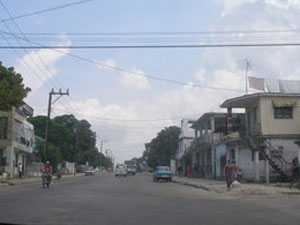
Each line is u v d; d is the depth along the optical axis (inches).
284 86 1635.1
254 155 1528.1
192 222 504.4
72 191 1067.9
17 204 704.4
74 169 3767.2
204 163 2322.8
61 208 642.2
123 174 2874.0
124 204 713.0
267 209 648.4
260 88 1621.6
